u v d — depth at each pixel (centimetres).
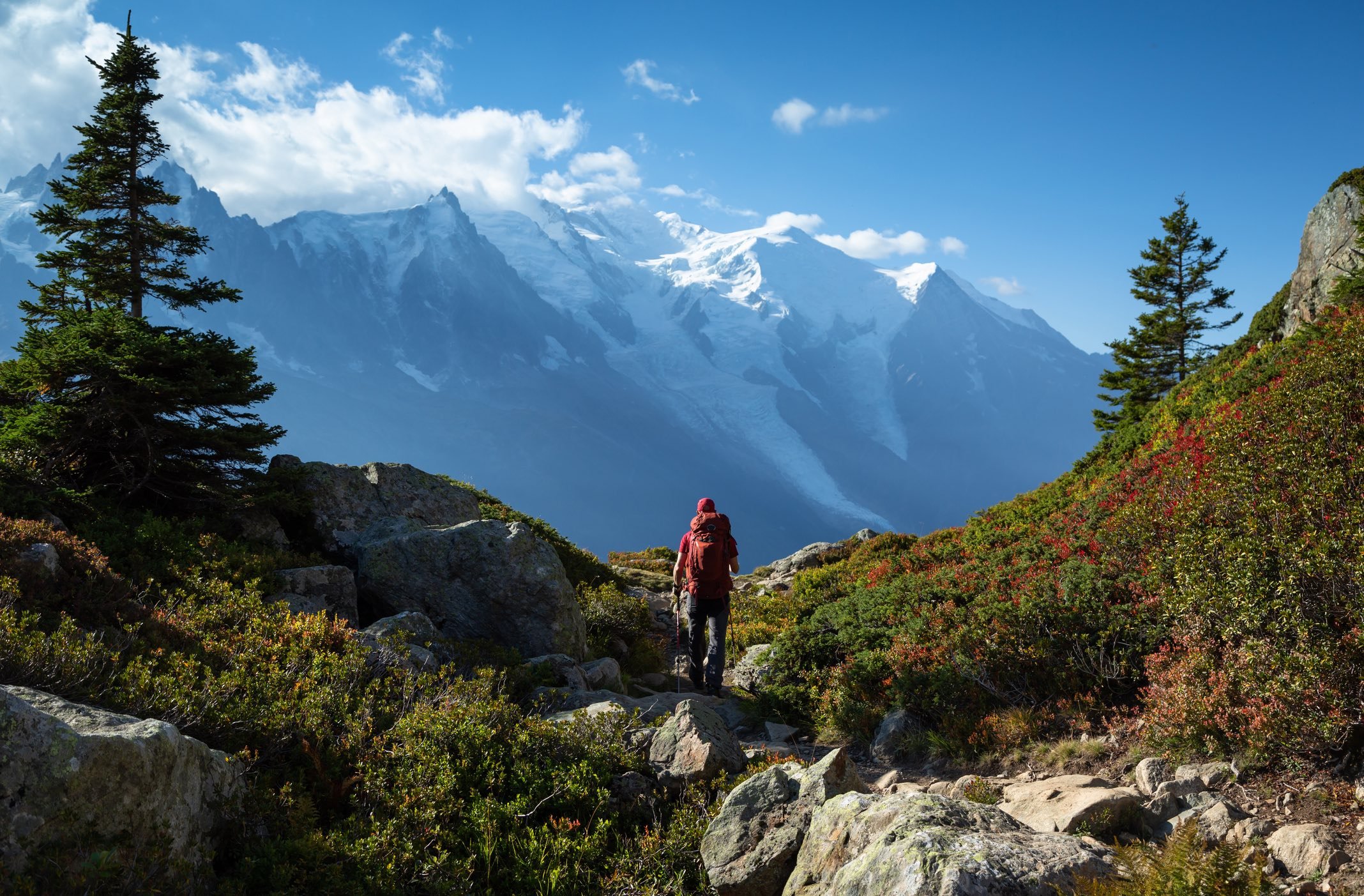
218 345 1243
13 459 1064
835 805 500
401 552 1180
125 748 407
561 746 674
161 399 1169
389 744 638
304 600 984
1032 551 1318
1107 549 1086
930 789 742
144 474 1176
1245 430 1127
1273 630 666
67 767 386
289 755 589
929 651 988
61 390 1160
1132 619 857
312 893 448
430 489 1529
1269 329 2597
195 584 891
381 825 519
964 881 377
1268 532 750
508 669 944
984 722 820
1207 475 1020
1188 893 375
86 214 1602
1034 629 902
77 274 1588
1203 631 757
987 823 457
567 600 1188
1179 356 4394
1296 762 590
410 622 989
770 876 499
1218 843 396
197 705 570
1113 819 556
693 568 1136
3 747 381
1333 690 577
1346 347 1166
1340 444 883
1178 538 871
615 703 779
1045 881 387
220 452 1232
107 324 1167
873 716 937
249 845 473
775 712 1051
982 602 1073
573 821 583
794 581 2348
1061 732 788
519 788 614
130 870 384
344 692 689
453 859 511
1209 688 684
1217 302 4341
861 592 1403
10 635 536
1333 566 634
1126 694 816
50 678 514
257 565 1023
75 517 1040
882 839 434
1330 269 2288
